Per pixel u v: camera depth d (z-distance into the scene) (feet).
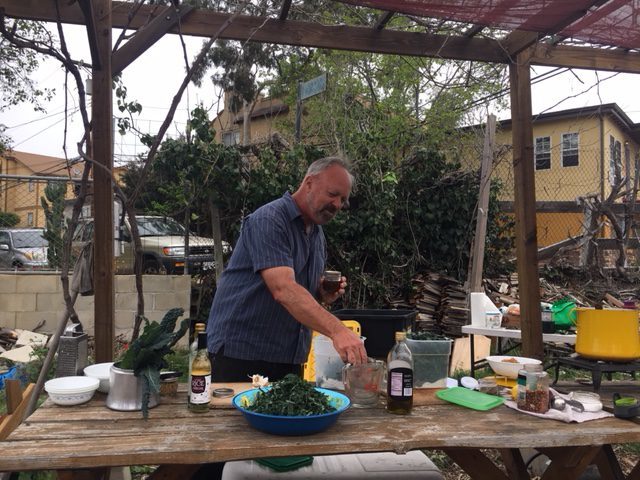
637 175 26.27
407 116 30.01
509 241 24.50
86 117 8.57
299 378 5.98
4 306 19.67
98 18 8.86
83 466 4.67
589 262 24.30
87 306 19.56
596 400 6.76
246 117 38.65
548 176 43.06
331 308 20.75
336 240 20.62
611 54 11.55
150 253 23.22
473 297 14.60
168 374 6.84
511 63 11.09
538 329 11.09
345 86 29.04
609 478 7.57
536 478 9.95
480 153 24.09
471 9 8.99
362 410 6.39
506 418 6.14
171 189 19.92
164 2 9.52
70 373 7.77
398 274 22.15
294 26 9.84
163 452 4.81
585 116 40.06
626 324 7.94
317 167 7.47
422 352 7.36
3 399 13.52
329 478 6.08
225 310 7.79
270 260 6.80
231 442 5.10
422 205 22.88
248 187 19.06
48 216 21.07
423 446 5.27
